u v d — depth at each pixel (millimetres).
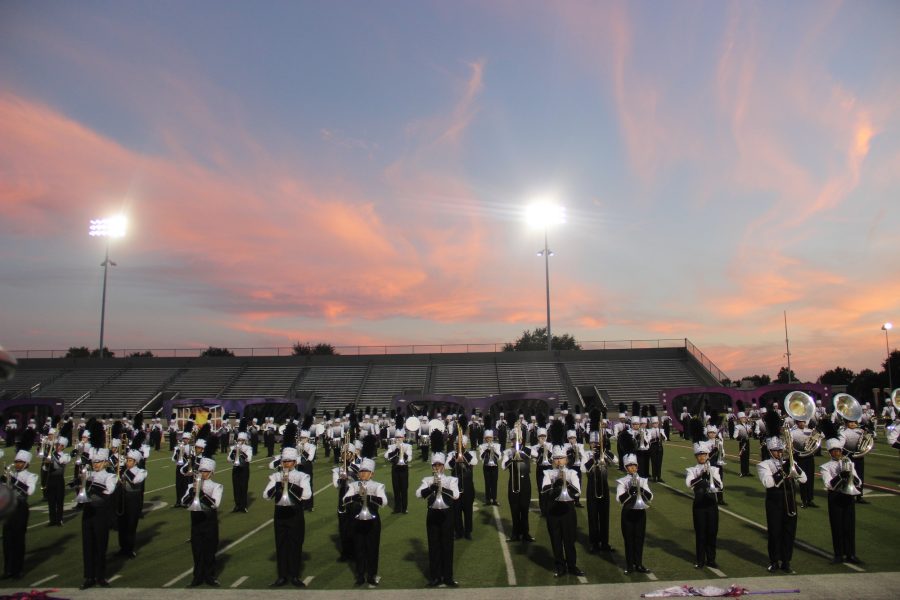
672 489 17172
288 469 9461
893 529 11852
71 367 52875
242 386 49344
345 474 10758
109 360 53188
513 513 11820
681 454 25766
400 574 9766
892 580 8875
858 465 14641
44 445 14406
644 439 18062
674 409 35844
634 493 9594
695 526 9805
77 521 14453
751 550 10648
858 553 10289
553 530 9578
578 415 35781
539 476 12648
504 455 12164
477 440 27250
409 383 49156
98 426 13617
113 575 10000
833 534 9789
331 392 48250
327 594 8789
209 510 9453
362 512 9297
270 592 8906
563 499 9594
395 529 13000
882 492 15633
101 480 9523
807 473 14164
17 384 50469
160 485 19875
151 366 52906
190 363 53031
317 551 11242
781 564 9469
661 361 50938
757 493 16125
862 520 12594
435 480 9391
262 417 37375
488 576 9562
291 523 9289
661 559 10266
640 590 8719
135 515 11195
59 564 10766
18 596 8781
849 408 14758
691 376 48594
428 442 25672
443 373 50406
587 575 9492
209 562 9352
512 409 36781
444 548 9125
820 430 14516
